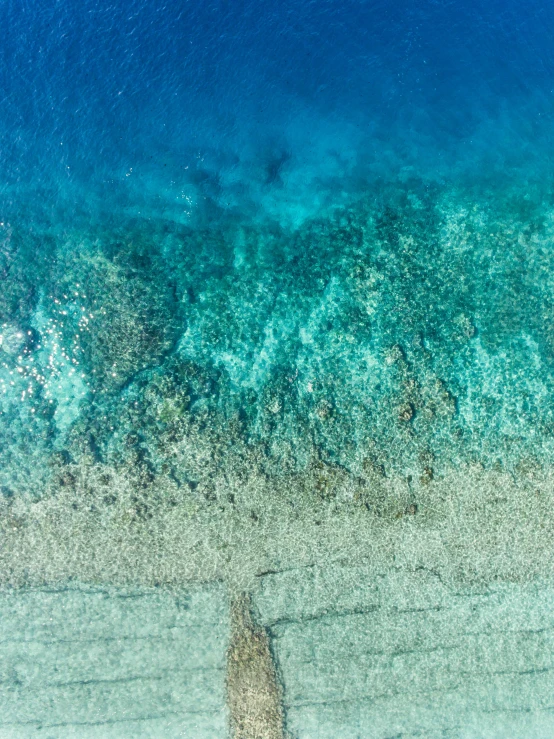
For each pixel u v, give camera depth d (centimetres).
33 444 753
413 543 737
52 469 746
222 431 759
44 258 789
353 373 777
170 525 738
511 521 739
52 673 710
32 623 718
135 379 770
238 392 772
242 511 741
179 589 726
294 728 698
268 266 799
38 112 808
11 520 734
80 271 786
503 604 727
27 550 730
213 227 807
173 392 766
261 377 777
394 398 768
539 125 809
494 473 749
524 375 771
